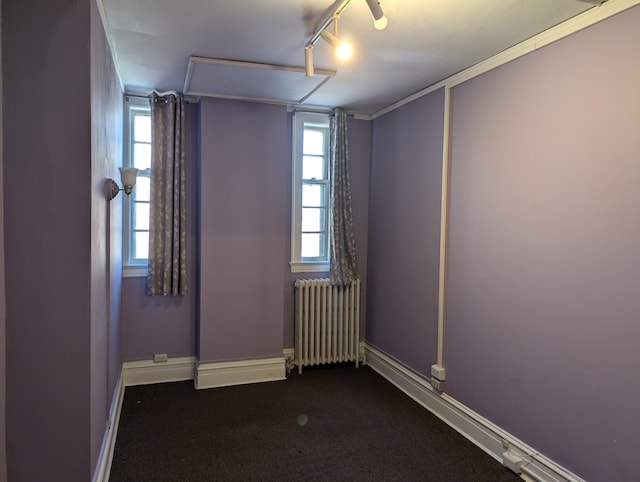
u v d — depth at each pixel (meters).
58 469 1.79
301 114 3.93
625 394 1.87
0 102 1.66
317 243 4.18
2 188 1.68
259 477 2.33
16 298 1.72
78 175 1.76
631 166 1.85
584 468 2.05
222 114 3.52
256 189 3.64
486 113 2.66
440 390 3.05
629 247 1.86
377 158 4.05
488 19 2.13
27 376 1.74
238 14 2.12
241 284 3.63
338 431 2.84
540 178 2.28
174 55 2.68
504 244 2.53
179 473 2.35
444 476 2.36
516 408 2.44
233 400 3.31
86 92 1.75
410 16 2.11
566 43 2.14
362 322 4.27
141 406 3.18
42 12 1.70
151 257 3.49
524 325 2.39
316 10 2.07
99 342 2.09
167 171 3.48
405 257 3.56
